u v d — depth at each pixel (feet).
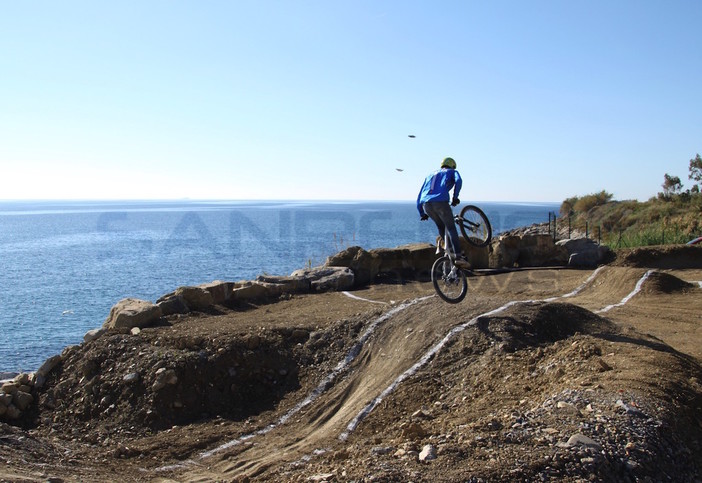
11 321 75.46
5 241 239.50
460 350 27.53
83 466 20.94
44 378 30.19
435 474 14.25
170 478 20.68
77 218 510.17
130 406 27.30
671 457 16.33
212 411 27.55
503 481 13.93
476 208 31.17
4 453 20.17
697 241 68.64
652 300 42.96
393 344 30.14
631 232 106.52
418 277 52.80
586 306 41.45
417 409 23.98
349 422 24.03
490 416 18.66
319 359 30.53
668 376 21.34
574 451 15.17
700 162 122.01
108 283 110.63
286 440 23.95
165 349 30.17
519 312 29.96
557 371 23.26
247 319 35.78
